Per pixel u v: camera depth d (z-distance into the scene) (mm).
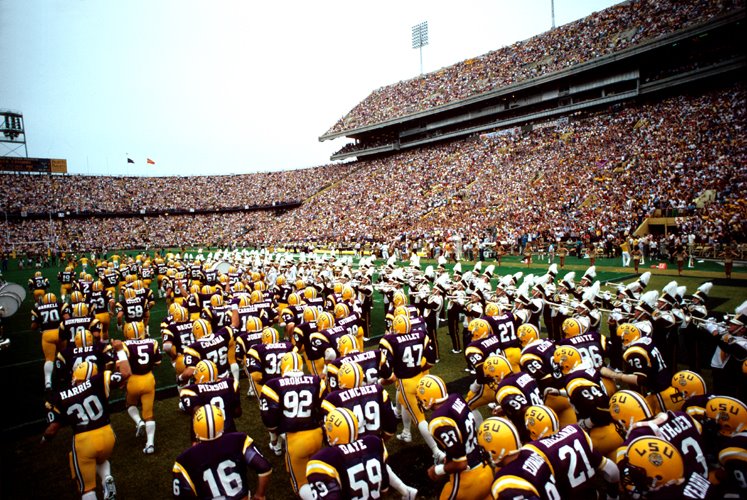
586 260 26672
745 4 33062
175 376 10844
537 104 48906
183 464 3938
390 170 55312
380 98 66188
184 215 67438
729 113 32219
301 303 11414
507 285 11625
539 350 6211
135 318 13812
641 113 38094
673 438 3775
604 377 6391
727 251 18641
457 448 4090
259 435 7508
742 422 4047
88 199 64250
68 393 5363
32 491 6223
